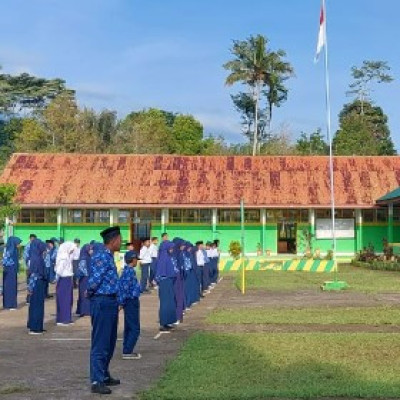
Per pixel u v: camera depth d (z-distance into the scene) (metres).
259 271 33.91
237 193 41.19
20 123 82.94
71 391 8.60
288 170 44.09
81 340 13.03
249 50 69.81
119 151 69.44
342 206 40.50
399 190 38.56
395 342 11.79
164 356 11.04
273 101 71.38
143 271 24.53
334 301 19.53
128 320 10.77
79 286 17.09
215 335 12.73
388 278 28.25
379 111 84.62
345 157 45.78
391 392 8.16
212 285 26.34
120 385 8.90
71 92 88.88
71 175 42.91
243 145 76.00
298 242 41.41
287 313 16.25
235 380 8.88
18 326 15.27
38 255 14.05
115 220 41.19
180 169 44.06
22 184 41.81
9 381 9.20
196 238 41.19
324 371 9.43
